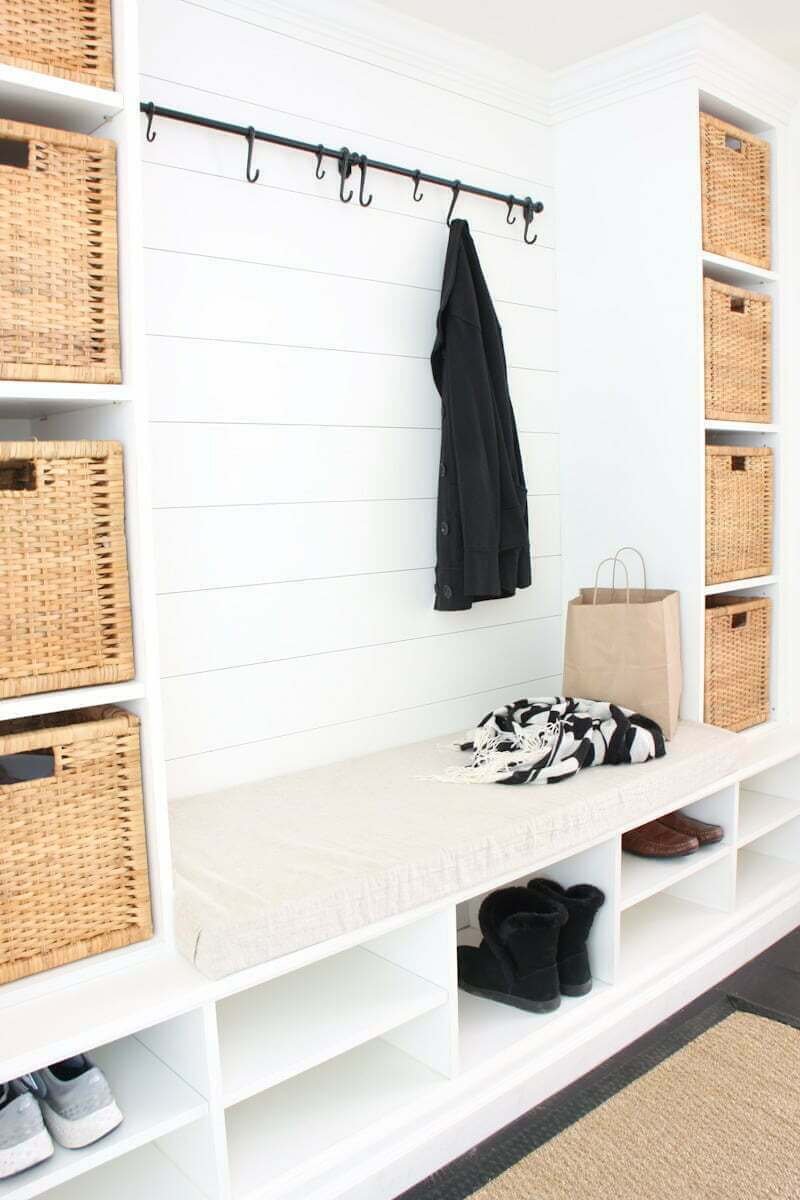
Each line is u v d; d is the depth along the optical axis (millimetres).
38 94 1547
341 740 2537
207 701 2266
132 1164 1720
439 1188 1844
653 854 2588
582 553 3057
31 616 1577
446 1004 1931
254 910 1633
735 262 2857
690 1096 2104
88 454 1606
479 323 2574
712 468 2816
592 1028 2213
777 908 2854
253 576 2326
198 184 2170
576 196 2943
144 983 1596
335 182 2416
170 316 2145
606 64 2760
